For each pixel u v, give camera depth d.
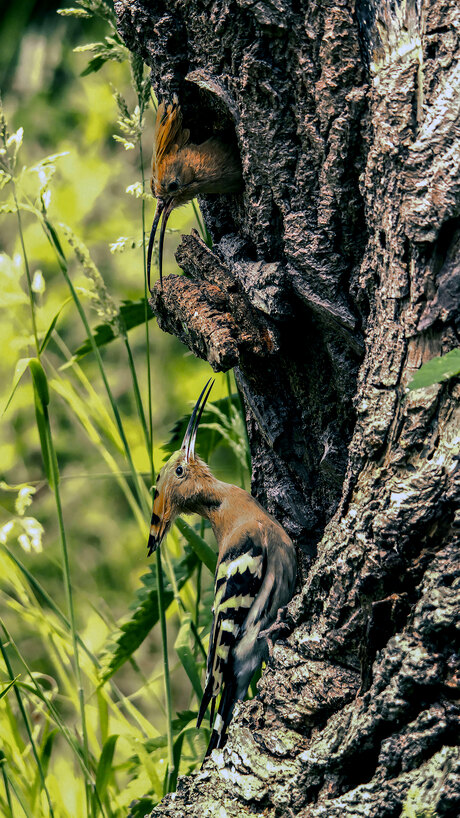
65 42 16.33
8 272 8.16
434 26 4.99
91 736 7.98
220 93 6.01
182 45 6.29
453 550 4.92
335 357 6.16
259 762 5.50
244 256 6.48
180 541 8.62
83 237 14.14
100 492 13.98
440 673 4.79
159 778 7.18
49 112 15.88
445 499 4.97
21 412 13.98
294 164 5.82
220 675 7.20
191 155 6.93
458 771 4.61
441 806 4.61
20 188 7.10
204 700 7.04
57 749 9.72
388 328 5.35
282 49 5.61
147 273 7.54
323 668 5.52
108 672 7.56
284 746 5.49
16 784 7.07
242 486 8.03
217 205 6.95
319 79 5.48
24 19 16.52
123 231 14.34
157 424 13.83
